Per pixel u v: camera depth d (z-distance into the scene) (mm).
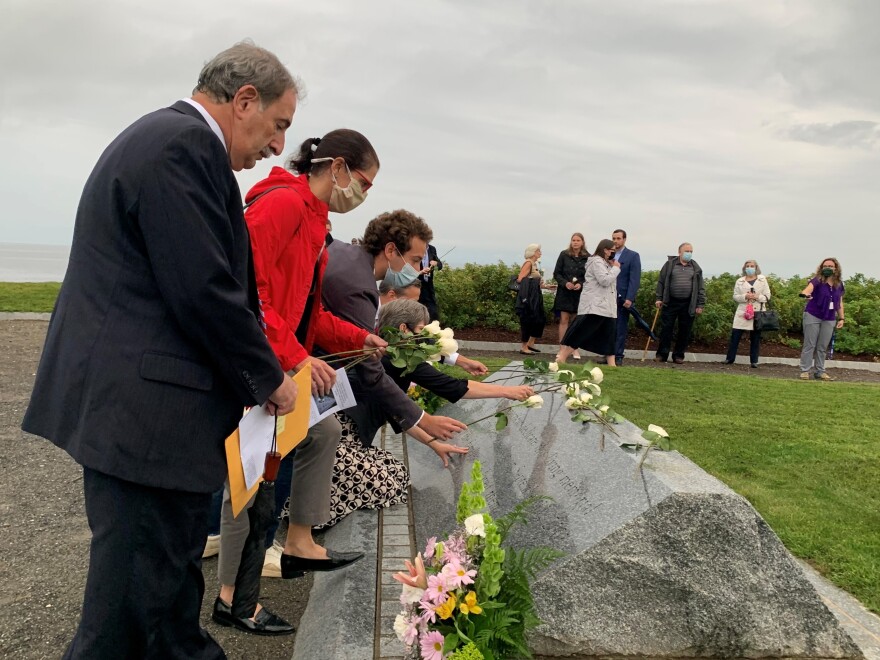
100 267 1904
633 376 9367
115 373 1866
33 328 11984
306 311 3055
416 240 3729
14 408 6613
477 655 2109
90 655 1930
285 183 2783
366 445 4133
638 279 11570
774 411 7523
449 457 4027
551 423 3512
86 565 3531
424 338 3484
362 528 3701
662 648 2527
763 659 2568
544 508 2869
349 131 2945
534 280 12562
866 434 6527
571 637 2498
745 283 13094
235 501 2146
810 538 3912
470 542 2416
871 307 15773
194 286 1833
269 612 2842
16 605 3102
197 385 1947
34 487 4637
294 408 2230
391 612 2828
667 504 2492
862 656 2598
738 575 2535
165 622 2041
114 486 1891
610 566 2500
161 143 1864
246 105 2139
